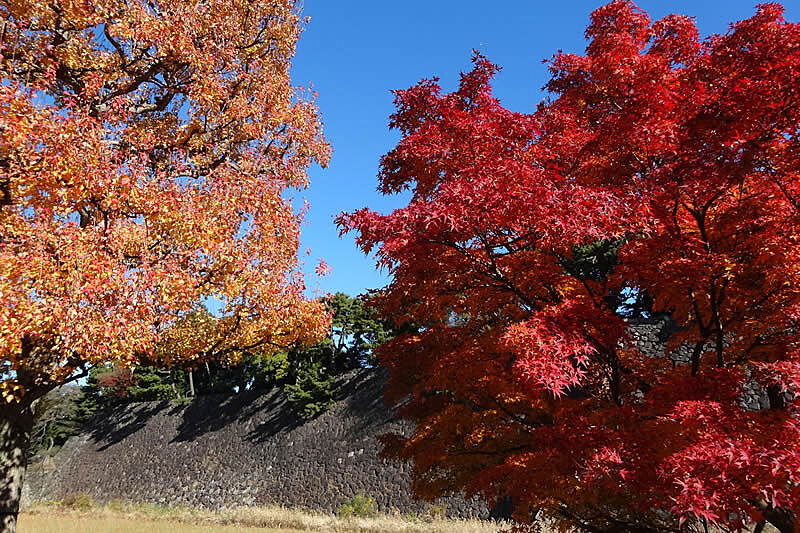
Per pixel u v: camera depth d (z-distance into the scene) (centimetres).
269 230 1118
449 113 819
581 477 554
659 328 1925
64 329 711
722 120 552
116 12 1059
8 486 907
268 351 1238
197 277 939
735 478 405
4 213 801
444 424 838
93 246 774
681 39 869
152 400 5253
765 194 625
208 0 1259
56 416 5031
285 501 3059
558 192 555
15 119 729
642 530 654
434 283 730
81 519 2577
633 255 602
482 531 1853
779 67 505
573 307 591
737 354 699
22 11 958
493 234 621
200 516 2728
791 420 428
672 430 513
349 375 3488
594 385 764
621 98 847
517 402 816
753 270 634
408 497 2514
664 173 599
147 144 1125
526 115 792
